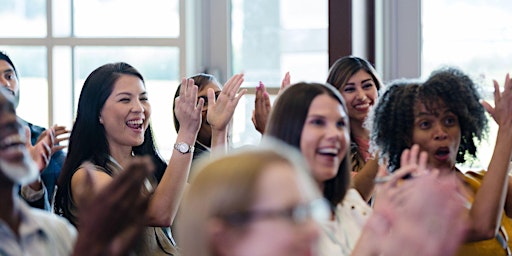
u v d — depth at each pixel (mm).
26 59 4328
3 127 1523
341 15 3639
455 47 3982
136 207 1359
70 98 4316
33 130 3518
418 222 1472
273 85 4203
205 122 3162
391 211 1614
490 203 2285
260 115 2820
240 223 1182
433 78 2486
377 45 3980
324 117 2102
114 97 2734
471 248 2373
